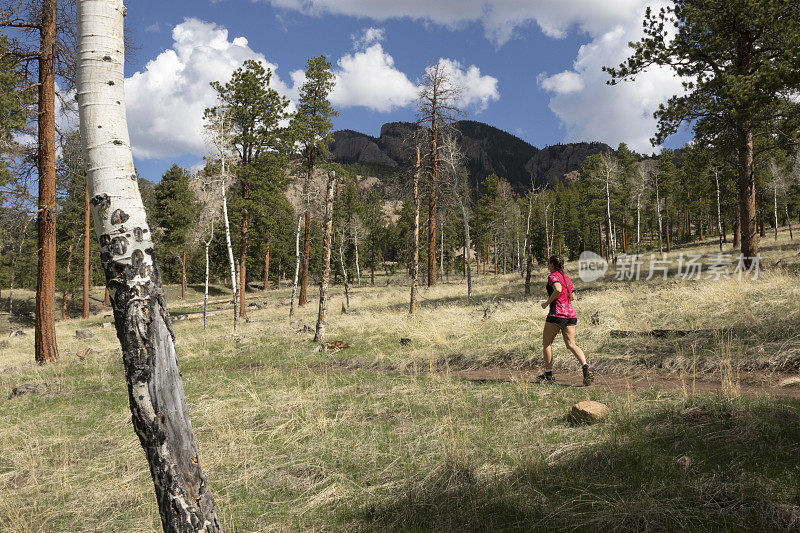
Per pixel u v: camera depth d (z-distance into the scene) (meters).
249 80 24.03
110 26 2.13
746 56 15.17
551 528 2.54
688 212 65.38
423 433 4.34
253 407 5.87
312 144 27.98
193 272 55.09
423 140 21.78
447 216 23.14
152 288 2.03
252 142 24.67
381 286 45.72
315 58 28.08
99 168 2.03
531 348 7.73
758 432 3.27
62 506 3.68
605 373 6.09
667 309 9.19
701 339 6.45
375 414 5.21
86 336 21.38
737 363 5.36
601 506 2.65
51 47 13.36
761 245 31.77
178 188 49.19
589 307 11.17
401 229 64.12
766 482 2.59
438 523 2.78
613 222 51.53
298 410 5.57
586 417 4.05
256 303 35.78
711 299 9.16
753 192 16.12
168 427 1.95
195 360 11.62
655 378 5.49
